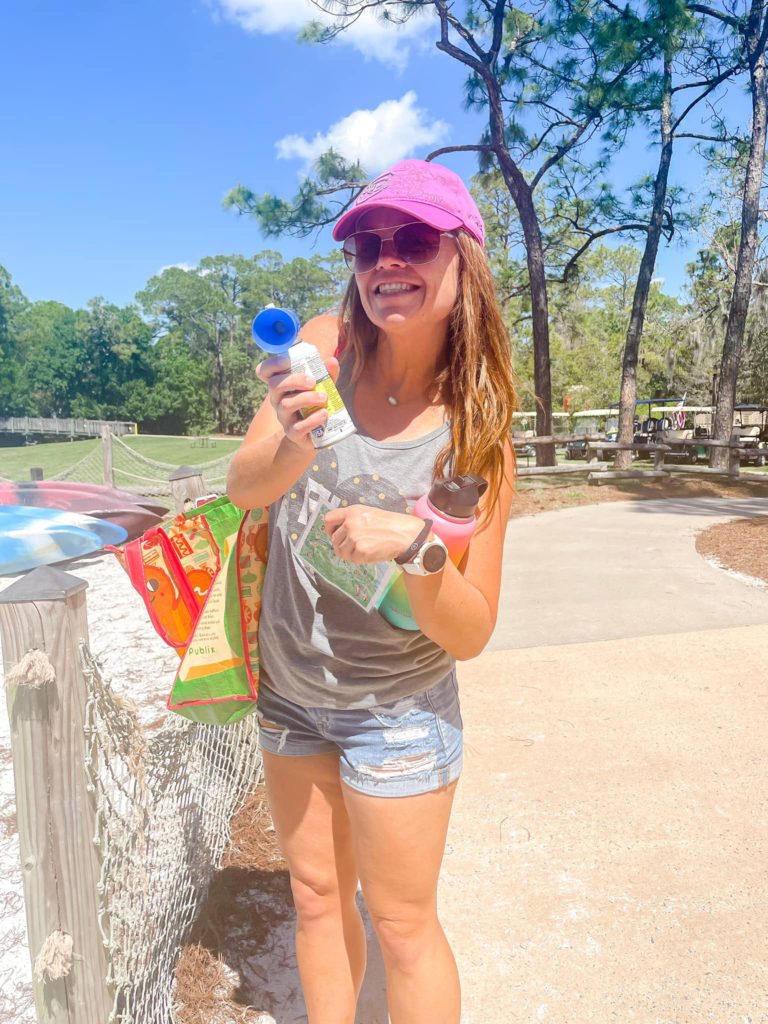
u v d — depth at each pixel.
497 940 2.36
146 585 1.72
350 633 1.46
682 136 18.89
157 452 37.75
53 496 8.93
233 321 92.00
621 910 2.48
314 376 1.22
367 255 1.40
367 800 1.49
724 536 9.01
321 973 1.68
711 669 4.55
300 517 1.46
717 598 6.18
